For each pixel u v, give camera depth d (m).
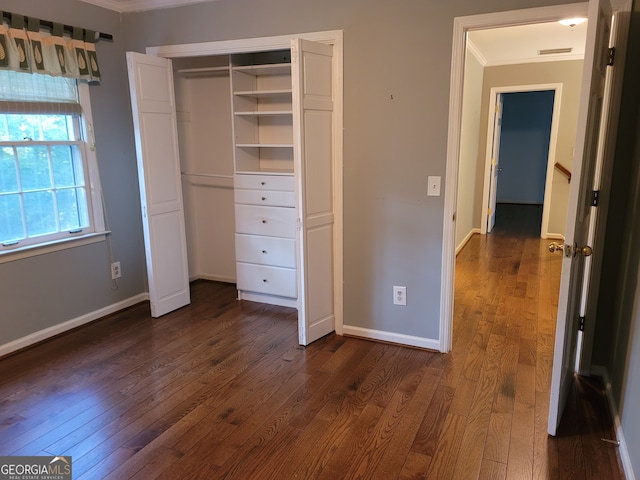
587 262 2.65
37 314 3.25
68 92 3.37
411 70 2.88
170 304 3.85
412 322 3.20
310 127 2.99
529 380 2.76
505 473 2.00
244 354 3.11
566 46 5.31
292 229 3.76
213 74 4.21
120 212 3.86
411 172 3.01
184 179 4.43
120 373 2.86
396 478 1.97
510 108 9.66
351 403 2.53
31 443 2.20
